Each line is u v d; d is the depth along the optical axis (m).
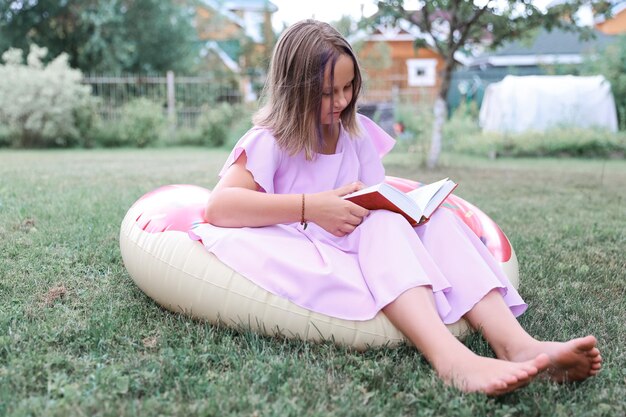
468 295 1.86
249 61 15.67
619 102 12.17
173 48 16.73
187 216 2.22
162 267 2.11
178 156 9.80
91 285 2.51
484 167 8.48
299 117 2.05
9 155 9.45
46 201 4.37
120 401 1.54
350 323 1.87
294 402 1.54
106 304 2.29
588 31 7.48
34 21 15.31
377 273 1.85
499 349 1.79
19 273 2.62
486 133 11.34
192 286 2.03
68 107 11.61
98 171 6.83
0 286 2.47
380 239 1.88
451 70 7.96
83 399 1.52
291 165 2.16
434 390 1.60
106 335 1.96
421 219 1.98
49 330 1.98
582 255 3.28
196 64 17.66
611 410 1.55
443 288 1.85
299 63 2.01
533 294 2.57
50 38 15.60
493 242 2.40
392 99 13.41
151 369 1.71
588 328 2.18
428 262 1.87
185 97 14.16
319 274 1.89
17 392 1.56
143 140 12.46
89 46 15.21
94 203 4.31
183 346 1.91
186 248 2.08
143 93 13.98
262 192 2.10
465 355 1.66
